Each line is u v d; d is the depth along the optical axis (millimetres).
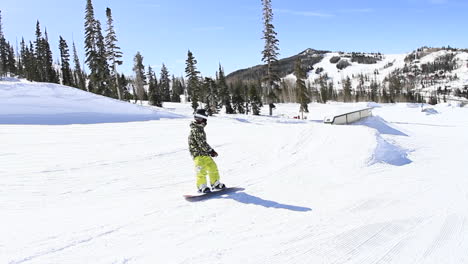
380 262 3797
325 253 4012
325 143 11125
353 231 4684
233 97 67062
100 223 4973
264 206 5754
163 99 90438
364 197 6363
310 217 5246
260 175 7895
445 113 46062
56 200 6090
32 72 66688
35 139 12164
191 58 55656
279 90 44594
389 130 20391
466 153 11766
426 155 11312
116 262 3787
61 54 65438
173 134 14125
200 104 63125
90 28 44344
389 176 8148
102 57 45438
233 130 15461
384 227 4848
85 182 7246
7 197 6168
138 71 78625
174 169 8492
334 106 73562
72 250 4082
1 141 11562
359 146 10250
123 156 9750
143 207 5707
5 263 3699
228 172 8180
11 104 19484
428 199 6301
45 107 20391
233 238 4449
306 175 7922
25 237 4441
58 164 8625
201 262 3781
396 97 145375
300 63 49969
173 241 4359
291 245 4227
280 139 12352
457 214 5441
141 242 4328
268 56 43469
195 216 5270
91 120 19500
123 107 24016
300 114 60406
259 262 3779
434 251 4078
